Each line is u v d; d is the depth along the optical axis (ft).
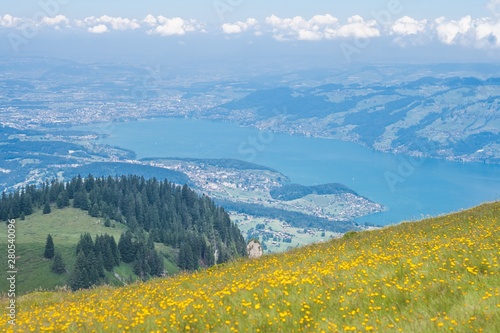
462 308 32.76
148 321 41.52
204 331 37.04
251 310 39.63
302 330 34.22
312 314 37.22
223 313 40.29
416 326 30.89
